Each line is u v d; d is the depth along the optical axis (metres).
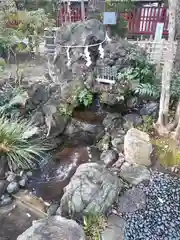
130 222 2.71
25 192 3.45
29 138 4.11
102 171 3.08
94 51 5.61
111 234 2.57
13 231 2.90
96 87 4.99
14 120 4.36
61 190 3.51
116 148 3.98
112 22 6.09
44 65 6.49
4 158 3.73
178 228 2.65
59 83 5.66
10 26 5.84
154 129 4.12
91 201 2.75
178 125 3.73
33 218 3.06
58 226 2.45
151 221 2.72
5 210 3.19
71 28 5.77
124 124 4.38
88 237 2.55
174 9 3.25
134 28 8.39
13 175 3.61
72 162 4.08
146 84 4.60
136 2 7.90
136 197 3.00
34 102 5.07
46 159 4.12
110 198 2.83
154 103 4.57
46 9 7.87
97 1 7.50
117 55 5.28
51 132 4.37
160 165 3.49
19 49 6.34
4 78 5.75
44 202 3.27
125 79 4.84
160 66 5.45
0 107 4.53
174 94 4.24
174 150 3.66
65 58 5.77
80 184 2.88
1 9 5.88
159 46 5.79
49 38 6.59
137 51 5.37
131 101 4.66
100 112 4.88
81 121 4.64
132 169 3.39
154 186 3.14
